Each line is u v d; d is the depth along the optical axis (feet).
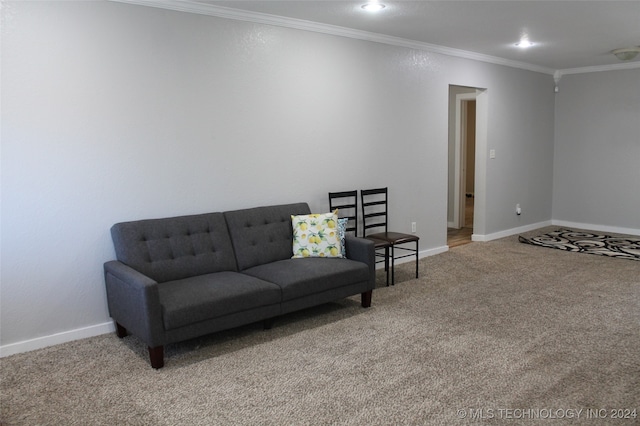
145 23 12.06
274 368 10.11
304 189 15.67
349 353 10.77
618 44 19.01
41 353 10.93
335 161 16.40
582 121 25.18
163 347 10.55
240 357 10.65
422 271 17.57
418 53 18.60
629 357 10.38
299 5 13.25
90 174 11.59
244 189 14.24
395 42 17.61
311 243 14.06
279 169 14.97
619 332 11.75
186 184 13.10
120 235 11.58
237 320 11.06
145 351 11.00
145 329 9.87
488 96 21.81
